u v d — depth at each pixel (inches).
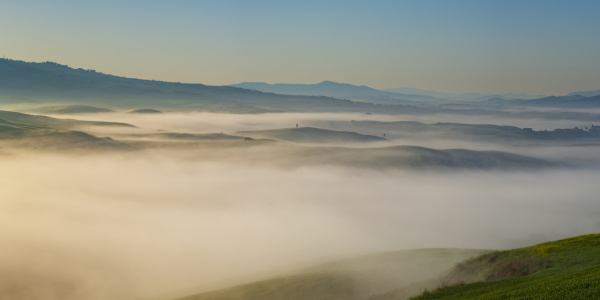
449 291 1839.3
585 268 1690.5
